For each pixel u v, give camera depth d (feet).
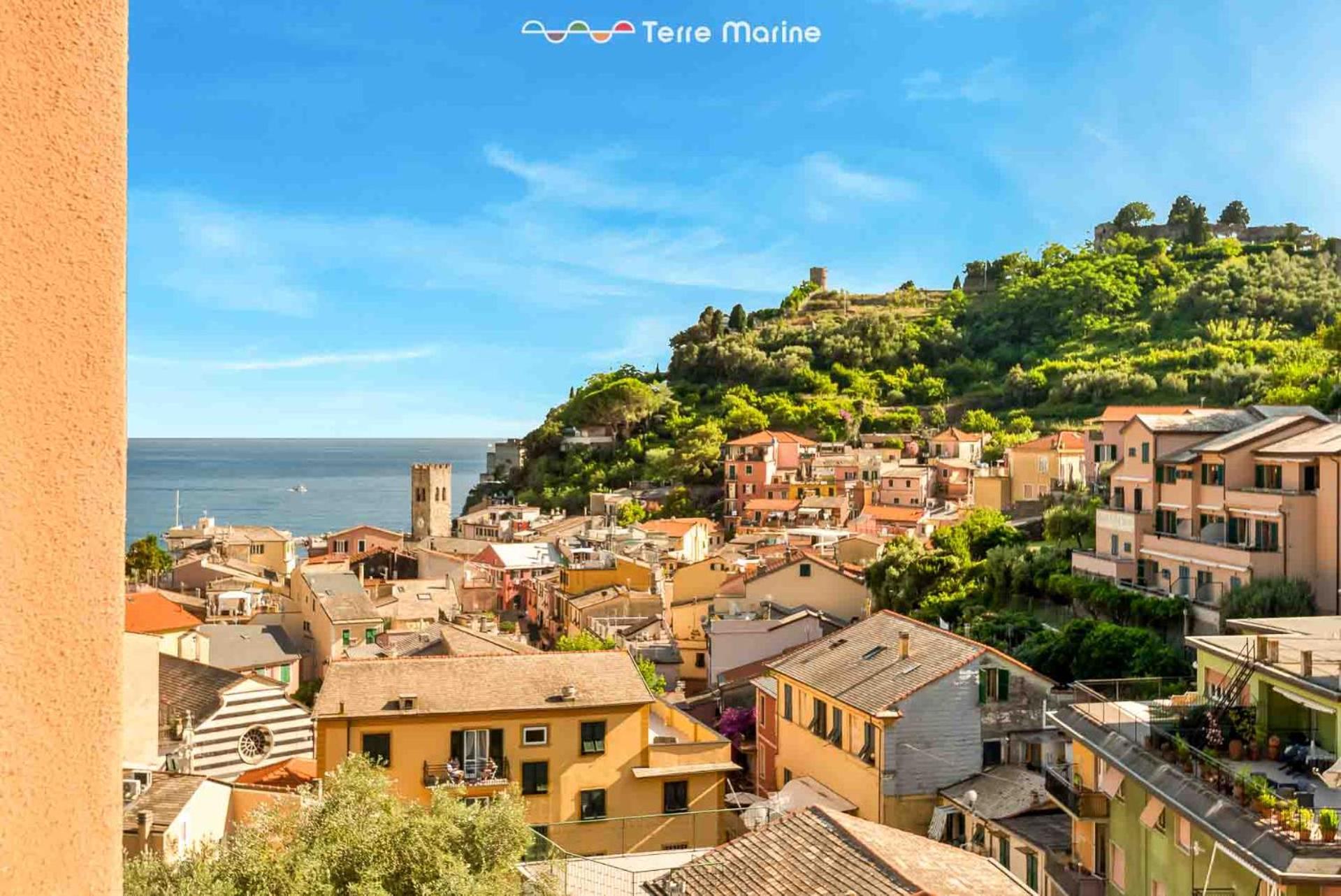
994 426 571.69
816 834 78.74
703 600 256.93
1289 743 94.27
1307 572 182.70
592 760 130.72
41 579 8.11
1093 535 248.52
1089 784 109.19
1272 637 97.91
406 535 552.41
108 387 8.56
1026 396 621.31
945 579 249.75
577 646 228.02
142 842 79.66
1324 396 279.28
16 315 7.98
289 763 142.72
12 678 7.92
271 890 57.41
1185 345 592.60
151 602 180.04
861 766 135.85
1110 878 104.32
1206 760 90.53
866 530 387.96
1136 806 98.78
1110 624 190.70
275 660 214.48
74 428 8.32
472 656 137.80
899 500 442.91
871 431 618.85
